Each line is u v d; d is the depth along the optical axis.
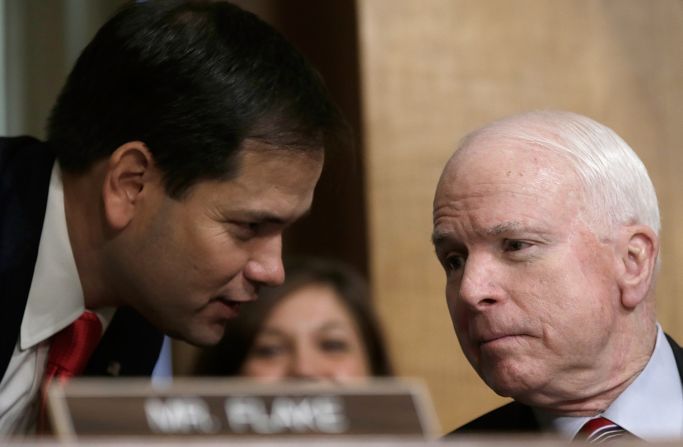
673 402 3.68
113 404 2.38
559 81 7.68
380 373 5.63
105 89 4.12
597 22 7.76
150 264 4.09
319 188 4.41
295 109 4.05
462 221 3.59
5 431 4.24
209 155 3.97
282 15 7.67
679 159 7.74
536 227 3.53
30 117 7.30
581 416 3.68
